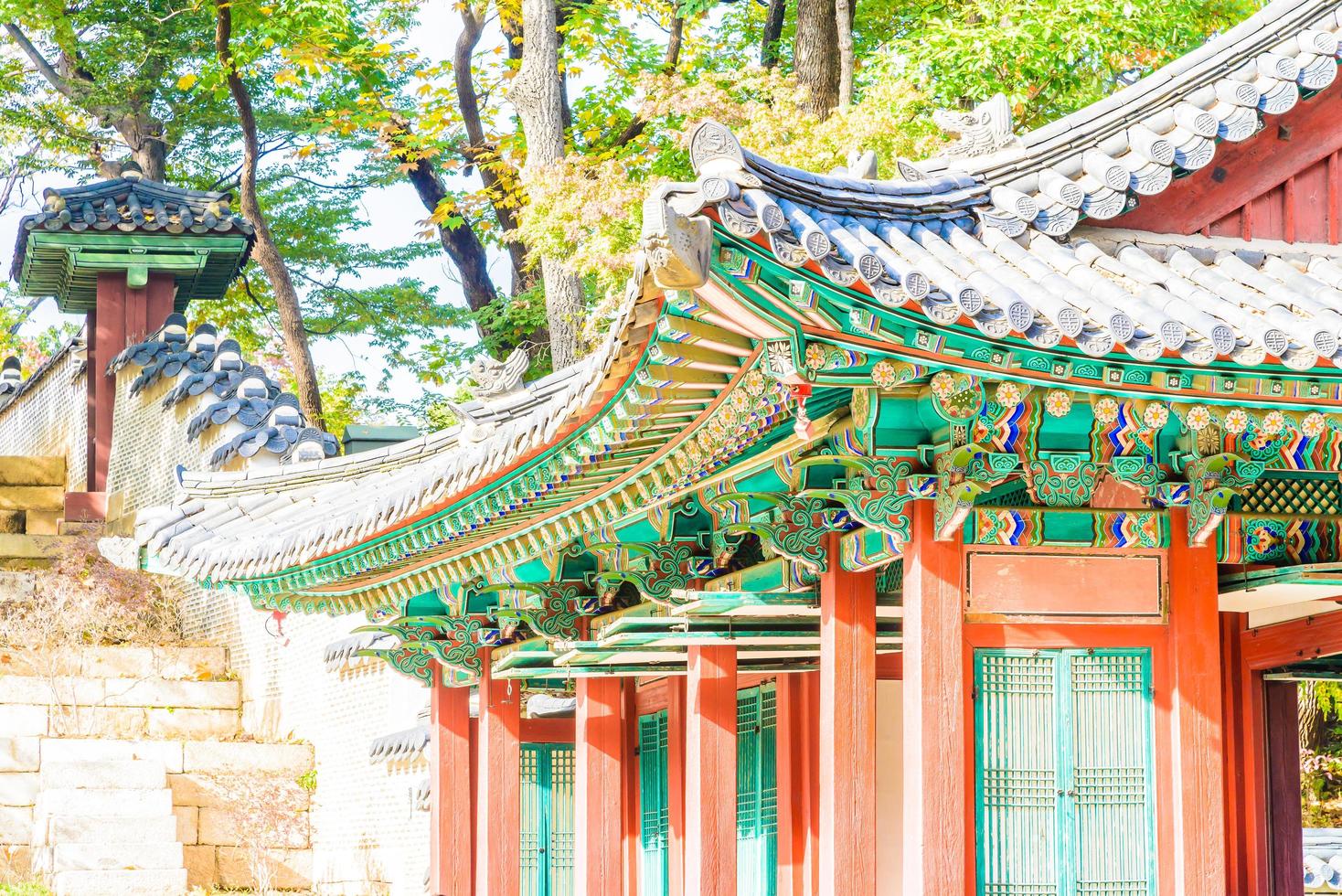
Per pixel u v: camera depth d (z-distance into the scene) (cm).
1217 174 764
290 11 2661
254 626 2341
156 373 2555
